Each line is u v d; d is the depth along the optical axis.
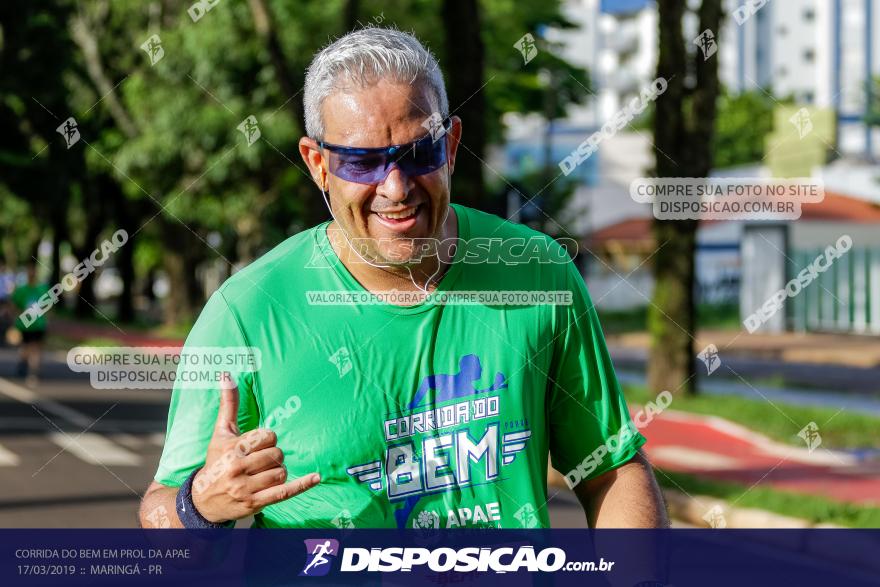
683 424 12.74
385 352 2.00
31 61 22.48
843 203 29.88
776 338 28.11
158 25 23.86
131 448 10.64
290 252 2.05
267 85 20.50
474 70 11.65
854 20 57.53
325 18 19.38
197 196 24.30
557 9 27.17
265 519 2.04
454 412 2.01
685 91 13.09
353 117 1.94
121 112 23.98
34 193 25.92
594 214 40.31
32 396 15.42
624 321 34.12
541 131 38.31
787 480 9.23
